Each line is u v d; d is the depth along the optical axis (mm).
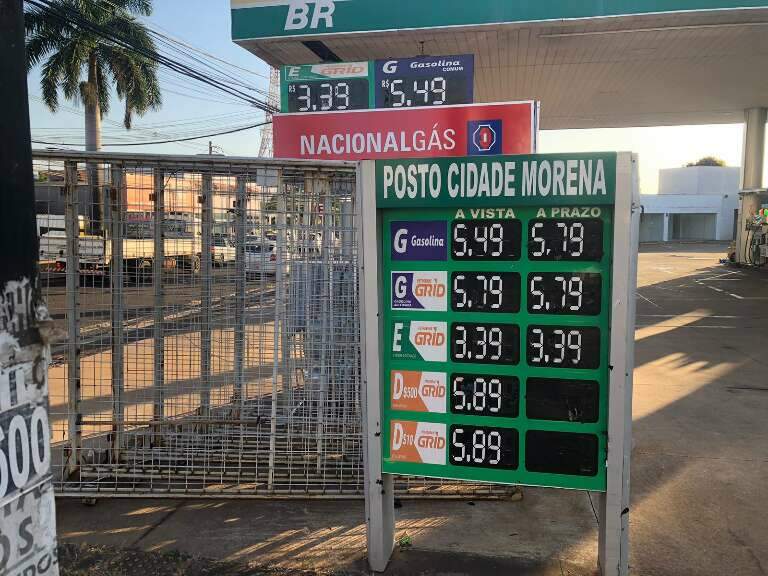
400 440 3312
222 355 4941
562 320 3076
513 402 3164
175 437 4469
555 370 3100
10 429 1643
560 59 11219
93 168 4227
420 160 3105
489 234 3145
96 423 4305
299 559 3451
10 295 1645
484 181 3049
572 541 3635
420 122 6156
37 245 1748
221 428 4539
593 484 3086
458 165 3070
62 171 4219
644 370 7934
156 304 4422
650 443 5191
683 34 9477
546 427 3127
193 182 4348
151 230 4406
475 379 3211
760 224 23984
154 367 4488
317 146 6355
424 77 6281
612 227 2965
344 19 7723
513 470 3186
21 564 1685
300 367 4336
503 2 7582
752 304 14484
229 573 3316
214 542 3639
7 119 1638
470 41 9383
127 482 4293
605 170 2893
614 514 2998
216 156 4066
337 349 4316
